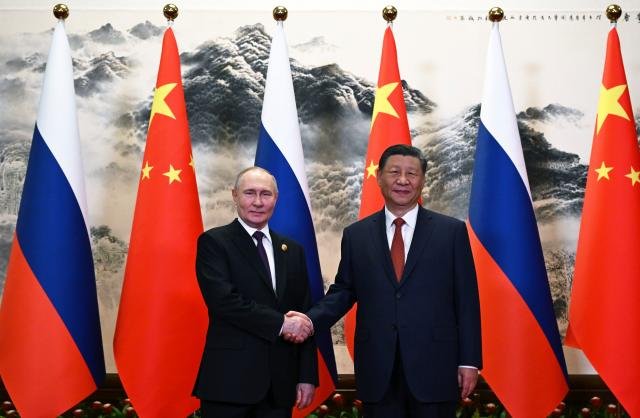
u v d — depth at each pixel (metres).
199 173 4.18
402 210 2.91
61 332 3.27
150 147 3.47
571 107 4.21
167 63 3.54
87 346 3.33
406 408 2.78
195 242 3.40
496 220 3.41
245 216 2.84
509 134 3.47
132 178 4.17
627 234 3.30
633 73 4.21
